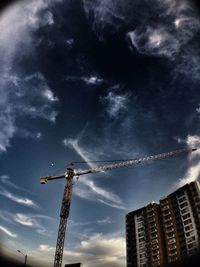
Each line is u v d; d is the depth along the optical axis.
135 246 108.06
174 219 100.00
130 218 118.69
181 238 93.88
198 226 90.12
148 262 98.56
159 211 109.88
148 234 106.00
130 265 105.00
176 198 103.94
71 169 97.75
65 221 80.19
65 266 70.38
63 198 86.62
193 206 95.50
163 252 97.06
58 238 75.06
